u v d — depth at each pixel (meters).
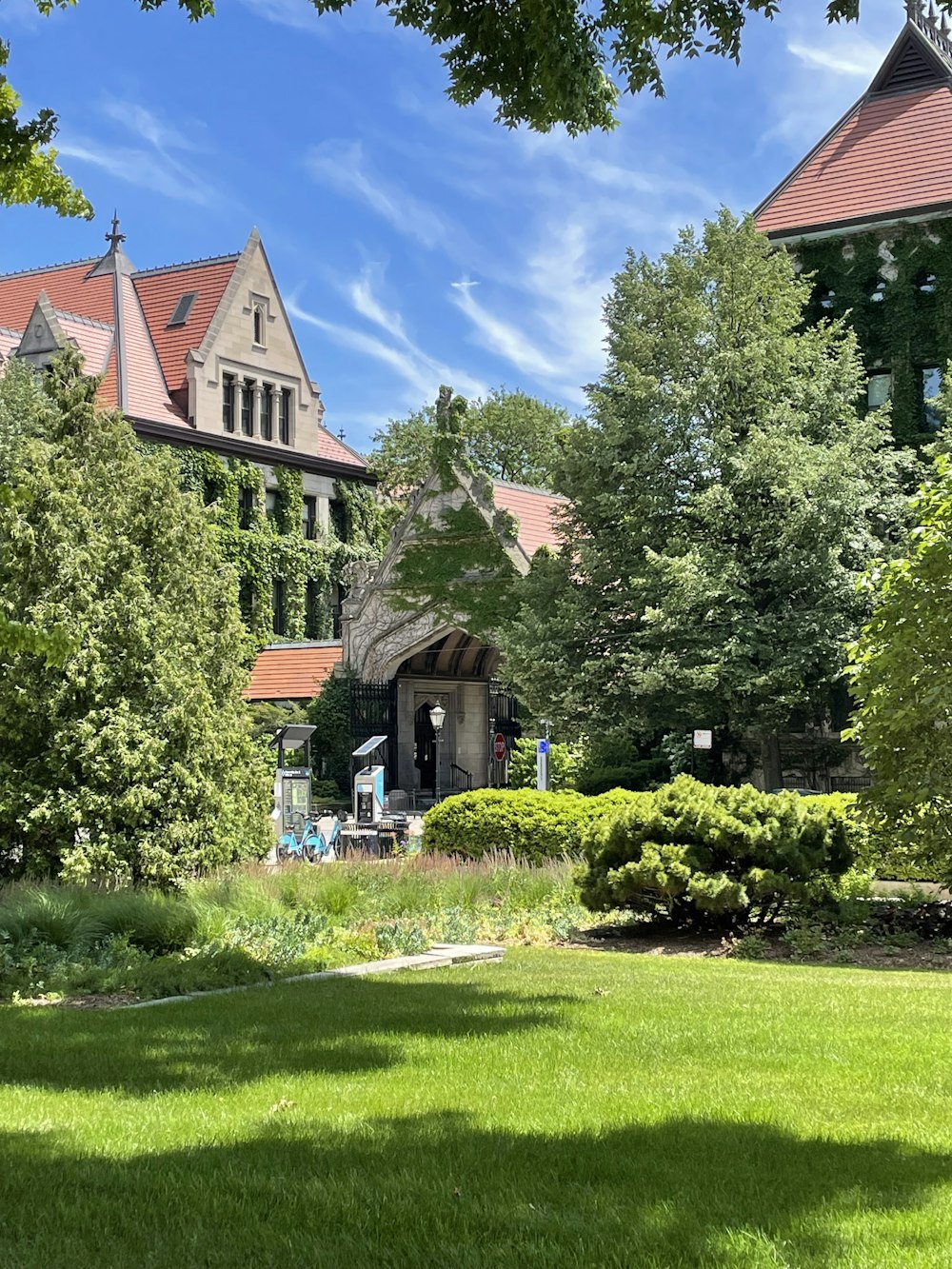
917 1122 6.36
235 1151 5.83
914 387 40.97
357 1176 5.42
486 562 44.78
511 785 38.53
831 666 31.41
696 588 30.70
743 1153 5.77
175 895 15.79
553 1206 5.02
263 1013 9.92
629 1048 8.37
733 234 34.69
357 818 35.12
